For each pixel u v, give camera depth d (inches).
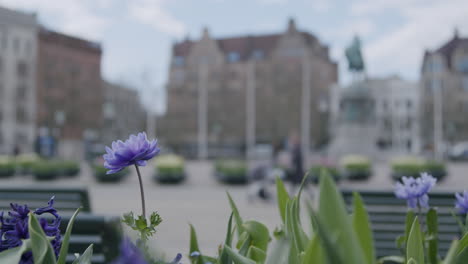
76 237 98.4
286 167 880.3
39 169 933.8
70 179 988.6
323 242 32.0
